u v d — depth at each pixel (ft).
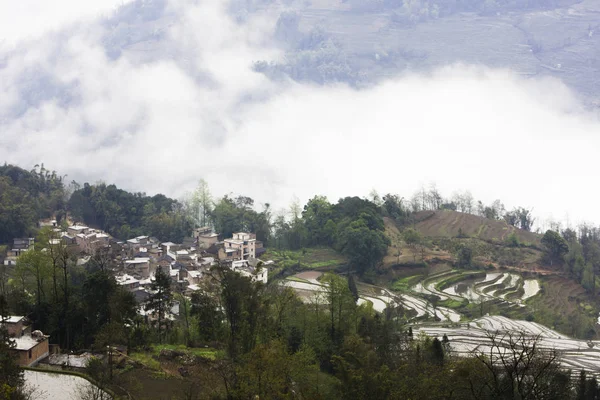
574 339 602.03
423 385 276.82
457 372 278.26
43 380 313.12
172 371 339.16
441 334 571.69
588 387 368.27
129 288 614.75
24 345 336.08
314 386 308.60
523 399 246.47
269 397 279.90
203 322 404.77
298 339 388.98
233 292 386.73
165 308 464.65
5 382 268.82
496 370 272.72
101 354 354.54
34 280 499.92
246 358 307.78
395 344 411.54
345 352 341.82
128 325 397.80
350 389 280.51
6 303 365.61
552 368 306.14
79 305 395.96
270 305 418.51
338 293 439.22
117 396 298.56
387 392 273.95
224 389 301.63
